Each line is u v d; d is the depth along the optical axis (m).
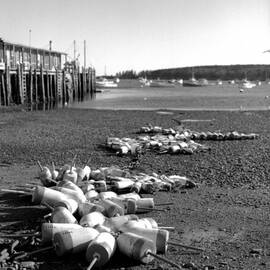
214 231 9.80
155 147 19.69
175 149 18.89
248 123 32.59
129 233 8.23
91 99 69.62
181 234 9.59
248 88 139.00
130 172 15.46
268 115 39.28
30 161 17.66
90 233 8.27
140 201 11.02
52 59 73.56
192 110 45.41
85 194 11.49
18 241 8.62
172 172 15.67
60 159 18.09
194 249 8.59
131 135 25.17
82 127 29.44
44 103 54.12
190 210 11.29
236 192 13.16
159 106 54.28
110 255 7.85
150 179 13.44
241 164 16.88
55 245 8.16
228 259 8.27
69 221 9.11
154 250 8.06
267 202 12.06
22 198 11.98
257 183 14.27
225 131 27.55
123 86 148.88
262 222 10.41
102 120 34.25
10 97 47.31
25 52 62.53
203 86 159.00
